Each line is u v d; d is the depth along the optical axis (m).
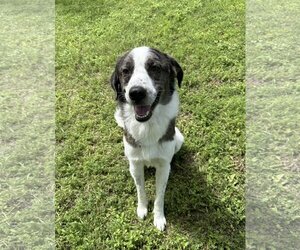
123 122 0.83
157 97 0.77
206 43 1.43
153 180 0.97
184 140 1.04
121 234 0.85
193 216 0.88
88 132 1.11
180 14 1.63
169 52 1.40
